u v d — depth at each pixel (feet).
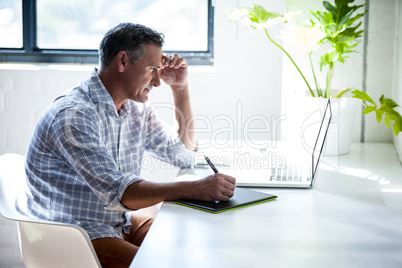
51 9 8.97
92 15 8.96
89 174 4.83
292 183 5.31
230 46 8.41
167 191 4.73
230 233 3.94
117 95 5.62
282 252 3.56
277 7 8.18
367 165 6.31
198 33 8.86
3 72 8.64
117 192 4.77
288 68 7.72
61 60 9.01
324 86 7.68
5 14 9.01
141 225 6.11
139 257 3.45
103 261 5.20
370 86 7.65
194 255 3.50
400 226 4.12
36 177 5.41
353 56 7.60
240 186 5.34
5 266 8.91
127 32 5.42
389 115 5.93
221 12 8.31
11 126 8.79
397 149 6.96
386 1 7.45
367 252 3.57
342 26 6.63
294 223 4.18
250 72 8.45
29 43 8.96
